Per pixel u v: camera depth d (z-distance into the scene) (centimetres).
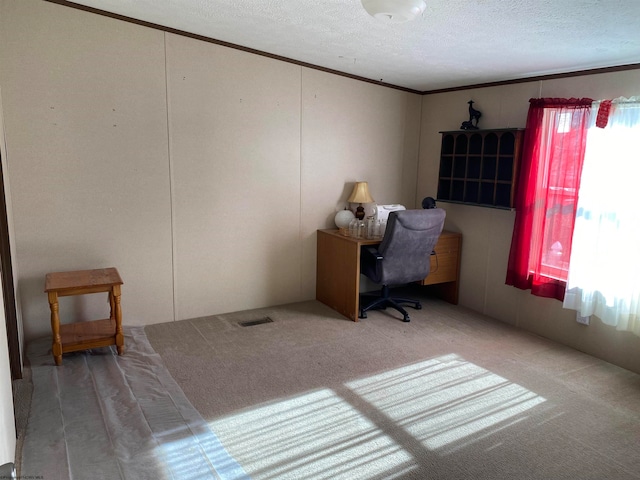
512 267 384
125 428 234
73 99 321
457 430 243
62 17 310
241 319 397
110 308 347
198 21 322
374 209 435
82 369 293
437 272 437
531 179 362
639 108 292
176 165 366
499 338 371
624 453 226
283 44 357
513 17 248
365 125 457
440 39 300
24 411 245
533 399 276
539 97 369
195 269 389
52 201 324
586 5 221
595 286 327
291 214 430
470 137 420
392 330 383
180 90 358
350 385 288
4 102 299
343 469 210
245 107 388
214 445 224
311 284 456
